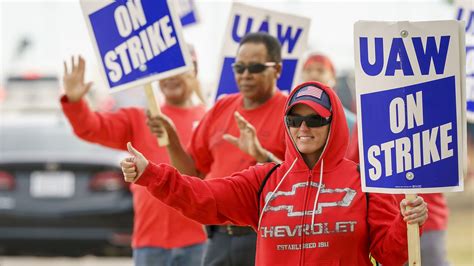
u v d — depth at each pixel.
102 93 52.56
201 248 29.83
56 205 40.25
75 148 41.03
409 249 19.50
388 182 19.91
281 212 20.20
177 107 30.44
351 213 19.95
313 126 20.09
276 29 29.64
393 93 19.86
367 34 19.88
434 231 30.25
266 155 23.98
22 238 40.25
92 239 40.28
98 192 40.34
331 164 20.31
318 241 19.94
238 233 25.30
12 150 40.88
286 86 29.67
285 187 20.36
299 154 20.28
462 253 48.03
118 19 24.92
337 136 20.28
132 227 40.41
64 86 29.05
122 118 29.91
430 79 19.78
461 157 19.81
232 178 20.88
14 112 52.09
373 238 20.06
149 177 20.25
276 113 25.69
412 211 19.55
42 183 40.34
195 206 20.48
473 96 31.38
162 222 29.72
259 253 20.47
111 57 25.08
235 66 25.81
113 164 40.44
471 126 71.69
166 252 29.80
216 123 26.25
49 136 41.66
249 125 23.95
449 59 19.73
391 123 19.91
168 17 24.59
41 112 51.91
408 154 19.88
